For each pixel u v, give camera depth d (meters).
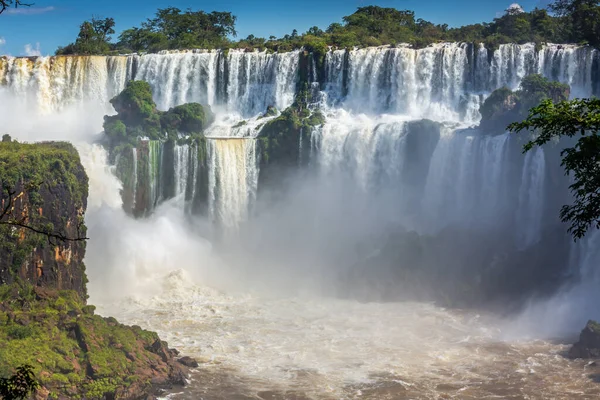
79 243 78.38
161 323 79.44
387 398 61.06
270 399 60.66
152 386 60.97
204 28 161.88
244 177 106.06
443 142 101.06
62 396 55.44
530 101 99.25
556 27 131.88
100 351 60.16
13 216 69.56
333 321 81.25
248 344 73.38
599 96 111.19
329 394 61.72
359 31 141.25
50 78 125.94
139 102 108.31
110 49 154.88
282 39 150.75
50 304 66.88
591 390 61.97
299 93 120.00
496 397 61.06
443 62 116.38
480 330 78.31
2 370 53.59
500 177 96.62
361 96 119.19
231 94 123.75
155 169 103.25
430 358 70.06
